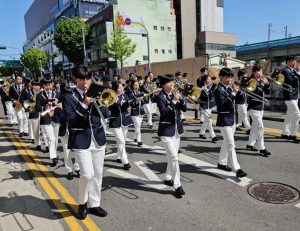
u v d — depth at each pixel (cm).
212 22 5775
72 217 330
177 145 398
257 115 536
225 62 1900
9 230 299
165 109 368
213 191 393
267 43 4291
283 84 632
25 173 489
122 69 3155
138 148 648
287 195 369
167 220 318
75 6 5159
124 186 423
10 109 1014
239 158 535
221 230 293
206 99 680
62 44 3838
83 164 307
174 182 382
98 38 3981
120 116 506
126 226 307
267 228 293
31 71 7138
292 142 630
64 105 302
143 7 3941
